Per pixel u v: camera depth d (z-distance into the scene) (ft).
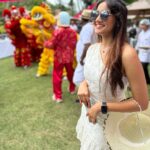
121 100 6.25
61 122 15.84
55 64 19.30
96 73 6.28
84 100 6.62
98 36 7.04
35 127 15.19
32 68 34.17
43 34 30.42
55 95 19.74
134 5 49.73
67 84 24.85
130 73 5.83
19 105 19.07
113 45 5.98
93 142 6.58
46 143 13.25
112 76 5.95
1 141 13.52
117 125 6.23
